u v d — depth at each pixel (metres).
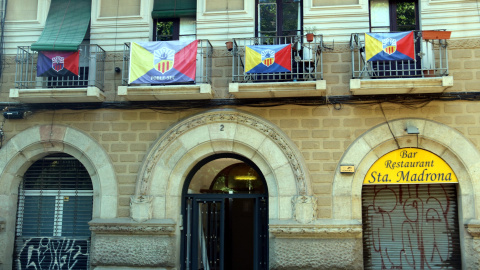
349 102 9.45
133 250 9.55
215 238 10.05
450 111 9.20
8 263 10.10
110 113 10.10
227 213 10.15
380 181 9.32
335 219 9.16
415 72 9.08
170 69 9.50
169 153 9.80
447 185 9.34
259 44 10.07
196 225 10.09
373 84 8.91
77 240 10.27
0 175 10.12
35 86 10.36
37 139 10.16
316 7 9.88
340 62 9.63
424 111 9.26
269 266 9.33
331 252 9.07
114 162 9.93
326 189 9.28
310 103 9.54
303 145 9.48
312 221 9.09
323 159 9.38
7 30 10.72
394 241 9.33
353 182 9.27
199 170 10.27
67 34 10.15
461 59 9.34
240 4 10.23
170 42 9.59
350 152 9.30
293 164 9.38
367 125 9.38
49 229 10.41
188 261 9.98
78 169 10.55
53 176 10.59
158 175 9.75
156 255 9.50
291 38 9.46
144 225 9.48
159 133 9.94
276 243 9.23
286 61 9.18
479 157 8.98
